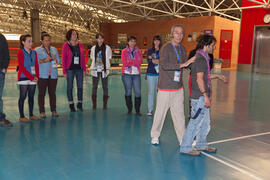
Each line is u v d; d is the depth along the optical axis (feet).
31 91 14.58
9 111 16.83
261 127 14.51
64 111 17.26
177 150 10.80
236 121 15.67
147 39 82.38
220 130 13.78
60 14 104.42
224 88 29.12
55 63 15.44
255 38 50.19
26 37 13.52
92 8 88.53
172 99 10.80
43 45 15.12
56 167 9.00
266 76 43.73
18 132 12.74
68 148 10.79
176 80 10.44
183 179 8.30
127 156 10.08
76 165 9.20
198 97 9.46
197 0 77.71
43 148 10.73
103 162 9.48
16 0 91.61
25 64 13.75
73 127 13.74
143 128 13.82
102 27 95.66
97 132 13.00
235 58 69.26
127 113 17.02
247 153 10.61
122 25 89.20
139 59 16.12
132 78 16.31
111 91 25.57
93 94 18.01
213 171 8.91
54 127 13.67
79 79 17.13
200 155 10.28
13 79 32.55
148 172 8.74
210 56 12.09
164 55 10.25
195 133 10.16
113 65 46.85
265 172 8.94
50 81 15.60
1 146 10.87
